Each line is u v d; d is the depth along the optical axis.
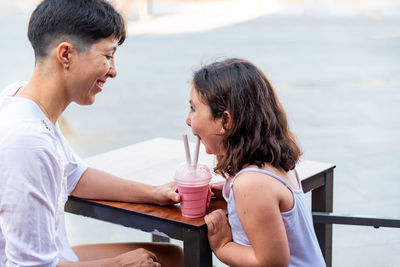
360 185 3.26
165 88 6.01
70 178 1.56
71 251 1.50
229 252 1.33
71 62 1.30
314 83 6.17
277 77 6.48
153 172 1.80
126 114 4.98
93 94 1.37
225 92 1.33
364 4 16.58
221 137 1.37
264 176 1.29
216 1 18.67
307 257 1.40
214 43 9.24
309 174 1.70
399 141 4.14
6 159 1.20
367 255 2.33
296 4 17.08
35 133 1.23
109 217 1.55
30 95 1.34
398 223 1.54
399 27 11.02
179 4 18.22
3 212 1.21
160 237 2.35
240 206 1.29
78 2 1.28
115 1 1.36
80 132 4.41
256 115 1.33
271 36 10.10
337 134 4.33
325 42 9.23
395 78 6.35
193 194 1.38
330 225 1.90
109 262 1.34
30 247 1.22
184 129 4.50
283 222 1.33
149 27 12.02
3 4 14.84
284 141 1.38
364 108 5.12
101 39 1.31
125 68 7.18
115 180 1.57
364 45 8.83
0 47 8.44
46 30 1.28
